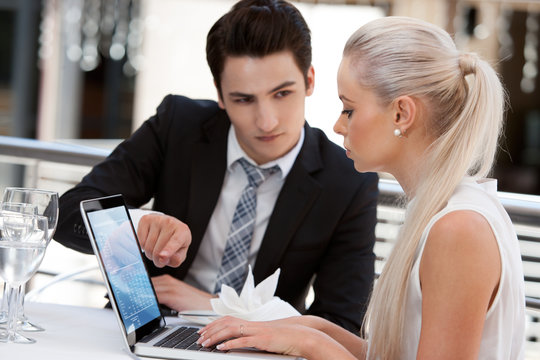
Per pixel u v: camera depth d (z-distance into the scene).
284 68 1.91
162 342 1.49
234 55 1.91
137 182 2.18
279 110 1.95
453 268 1.32
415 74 1.45
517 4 7.00
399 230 1.51
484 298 1.31
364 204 2.07
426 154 1.46
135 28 8.48
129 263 1.61
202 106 2.25
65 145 2.94
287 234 2.03
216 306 1.69
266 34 1.89
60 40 8.29
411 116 1.46
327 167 2.09
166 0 8.67
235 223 2.06
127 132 9.27
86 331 1.58
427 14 6.80
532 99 11.48
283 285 2.05
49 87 8.44
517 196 2.37
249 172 2.07
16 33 8.39
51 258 3.72
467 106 1.44
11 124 8.52
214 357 1.42
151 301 1.66
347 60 1.53
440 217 1.36
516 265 1.38
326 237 2.04
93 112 8.91
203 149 2.13
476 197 1.39
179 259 1.79
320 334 1.49
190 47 8.80
